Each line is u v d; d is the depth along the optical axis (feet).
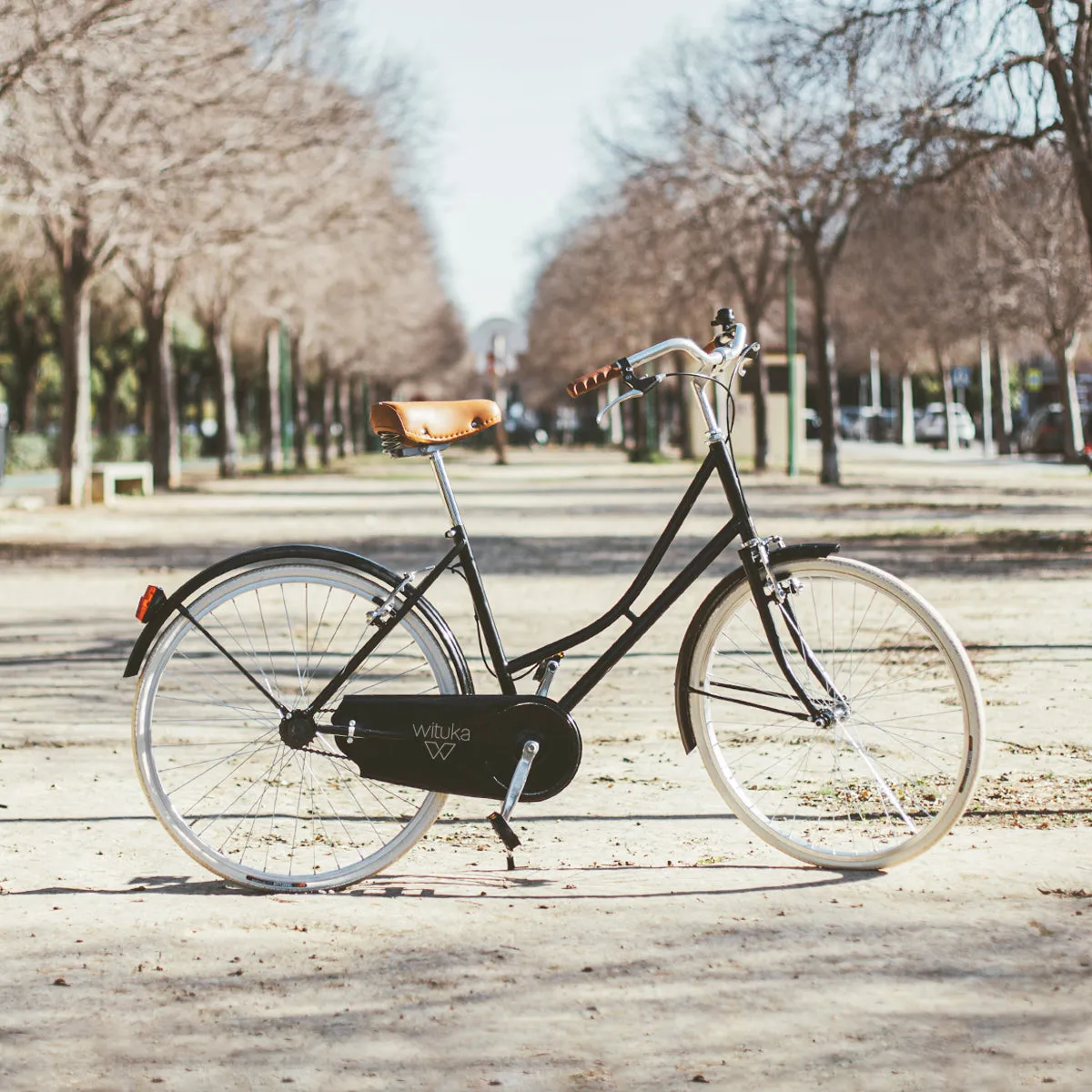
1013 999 12.80
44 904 16.28
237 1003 13.10
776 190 123.95
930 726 18.90
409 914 15.71
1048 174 77.10
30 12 75.82
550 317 283.38
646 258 168.86
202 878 17.39
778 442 208.13
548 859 18.07
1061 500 112.78
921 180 79.87
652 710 29.81
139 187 91.35
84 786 22.61
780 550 17.25
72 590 57.36
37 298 177.06
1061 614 43.65
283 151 98.78
